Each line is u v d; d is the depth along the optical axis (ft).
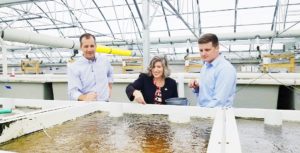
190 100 10.06
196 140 2.86
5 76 13.01
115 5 30.89
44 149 2.55
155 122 3.69
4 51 13.82
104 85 7.88
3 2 15.57
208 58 5.90
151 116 4.09
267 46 33.40
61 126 3.42
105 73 7.90
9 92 12.97
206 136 3.01
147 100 6.68
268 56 14.26
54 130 3.23
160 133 3.14
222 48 35.29
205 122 3.64
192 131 3.22
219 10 28.68
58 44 16.14
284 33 25.75
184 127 3.41
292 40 28.43
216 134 2.24
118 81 10.71
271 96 9.09
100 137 2.97
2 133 2.66
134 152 2.48
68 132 3.15
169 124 3.57
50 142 2.77
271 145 2.68
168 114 4.14
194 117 3.94
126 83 10.75
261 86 9.16
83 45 7.42
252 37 26.91
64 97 12.08
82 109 4.05
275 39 28.96
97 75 7.68
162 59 6.65
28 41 13.64
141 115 4.17
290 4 26.08
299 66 21.70
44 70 36.42
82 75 7.50
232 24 30.32
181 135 3.05
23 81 12.39
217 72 5.72
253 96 9.29
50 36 15.29
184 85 10.07
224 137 2.15
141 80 6.79
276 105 9.08
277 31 25.98
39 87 12.33
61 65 35.63
